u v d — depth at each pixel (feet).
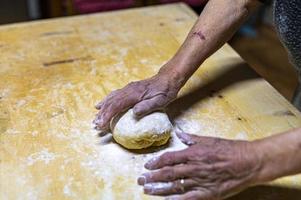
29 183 1.68
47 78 2.34
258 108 2.13
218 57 2.54
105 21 2.99
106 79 2.34
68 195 1.62
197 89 2.27
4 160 1.79
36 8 5.80
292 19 1.81
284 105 2.14
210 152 1.52
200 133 1.96
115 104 1.88
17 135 1.93
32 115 2.06
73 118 2.04
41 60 2.51
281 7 1.85
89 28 2.89
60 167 1.75
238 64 2.48
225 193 1.52
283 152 1.44
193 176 1.52
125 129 1.82
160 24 2.96
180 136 1.73
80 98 2.19
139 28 2.90
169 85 2.00
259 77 2.37
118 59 2.53
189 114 2.09
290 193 1.66
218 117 2.07
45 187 1.66
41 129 1.97
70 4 4.66
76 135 1.94
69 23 2.95
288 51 1.97
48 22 2.96
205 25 2.13
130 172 1.74
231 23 2.12
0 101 2.15
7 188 1.65
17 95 2.20
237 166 1.47
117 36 2.79
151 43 2.71
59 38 2.75
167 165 1.58
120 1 4.70
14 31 2.83
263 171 1.46
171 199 1.55
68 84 2.30
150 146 1.87
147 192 1.61
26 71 2.40
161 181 1.60
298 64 1.97
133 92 1.91
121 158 1.81
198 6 4.95
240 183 1.49
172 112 2.10
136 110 1.84
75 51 2.61
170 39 2.76
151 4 4.84
